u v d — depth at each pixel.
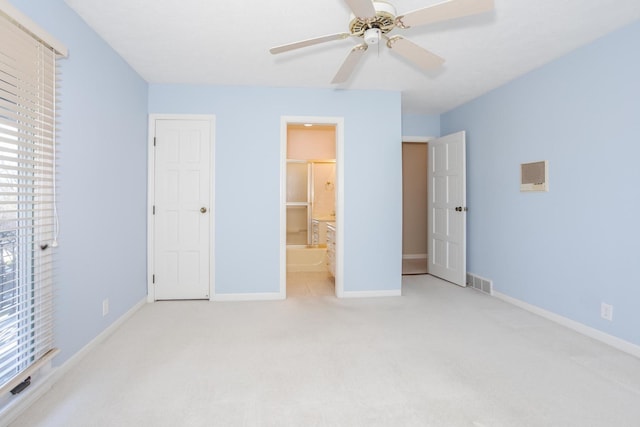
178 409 1.77
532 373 2.15
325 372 2.16
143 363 2.27
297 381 2.05
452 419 1.70
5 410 1.60
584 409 1.78
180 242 3.70
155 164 3.64
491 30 2.50
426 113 4.97
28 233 1.83
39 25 1.88
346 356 2.38
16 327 1.72
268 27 2.45
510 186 3.59
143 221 3.52
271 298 3.78
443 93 3.99
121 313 2.97
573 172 2.85
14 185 1.67
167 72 3.30
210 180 3.70
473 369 2.20
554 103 3.03
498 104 3.76
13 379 1.66
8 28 1.62
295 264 5.29
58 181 2.06
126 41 2.65
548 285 3.12
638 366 2.23
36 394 1.83
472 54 2.90
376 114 3.88
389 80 3.54
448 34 2.55
